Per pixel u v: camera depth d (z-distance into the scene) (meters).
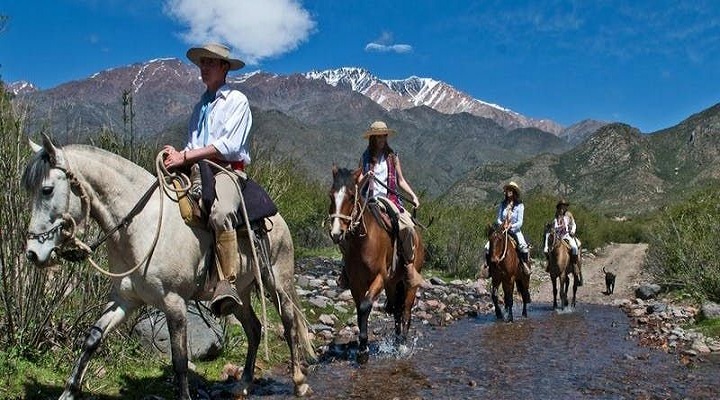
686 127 195.75
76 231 5.10
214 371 7.41
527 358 9.02
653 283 17.98
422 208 22.02
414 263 9.51
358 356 8.45
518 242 13.69
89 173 5.21
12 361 5.99
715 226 15.70
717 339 10.27
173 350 5.52
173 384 6.69
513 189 13.80
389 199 9.25
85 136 7.12
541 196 36.41
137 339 7.20
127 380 6.55
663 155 186.88
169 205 5.59
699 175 164.38
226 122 6.00
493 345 10.05
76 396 5.20
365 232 8.52
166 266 5.41
